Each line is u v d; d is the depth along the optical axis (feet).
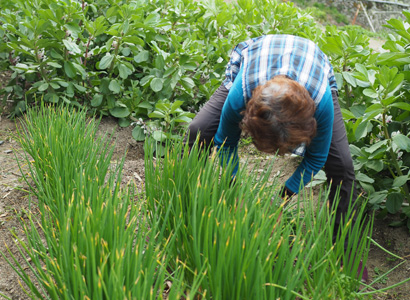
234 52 7.89
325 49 10.50
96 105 13.33
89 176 7.93
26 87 14.32
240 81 6.77
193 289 5.39
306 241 7.24
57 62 13.39
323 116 6.59
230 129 7.34
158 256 5.96
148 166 7.96
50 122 9.52
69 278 5.89
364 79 9.12
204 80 14.47
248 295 5.83
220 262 5.62
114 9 12.98
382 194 9.80
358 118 9.20
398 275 8.88
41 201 8.13
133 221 6.71
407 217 10.10
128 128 13.79
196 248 6.19
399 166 9.82
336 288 6.82
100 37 14.29
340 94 11.45
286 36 7.04
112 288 5.48
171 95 14.05
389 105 8.87
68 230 6.06
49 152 8.53
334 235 8.27
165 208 7.40
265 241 5.96
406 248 9.54
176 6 14.32
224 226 5.94
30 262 8.54
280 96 5.45
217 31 15.16
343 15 62.75
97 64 13.51
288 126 5.50
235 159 8.01
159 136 11.89
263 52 6.77
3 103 13.80
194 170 7.20
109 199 6.48
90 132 9.62
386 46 9.71
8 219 9.43
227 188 7.14
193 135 8.52
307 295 6.59
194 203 6.32
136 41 12.70
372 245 9.78
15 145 12.38
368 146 10.46
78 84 13.78
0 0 13.64
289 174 12.01
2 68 13.84
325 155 7.31
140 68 14.98
